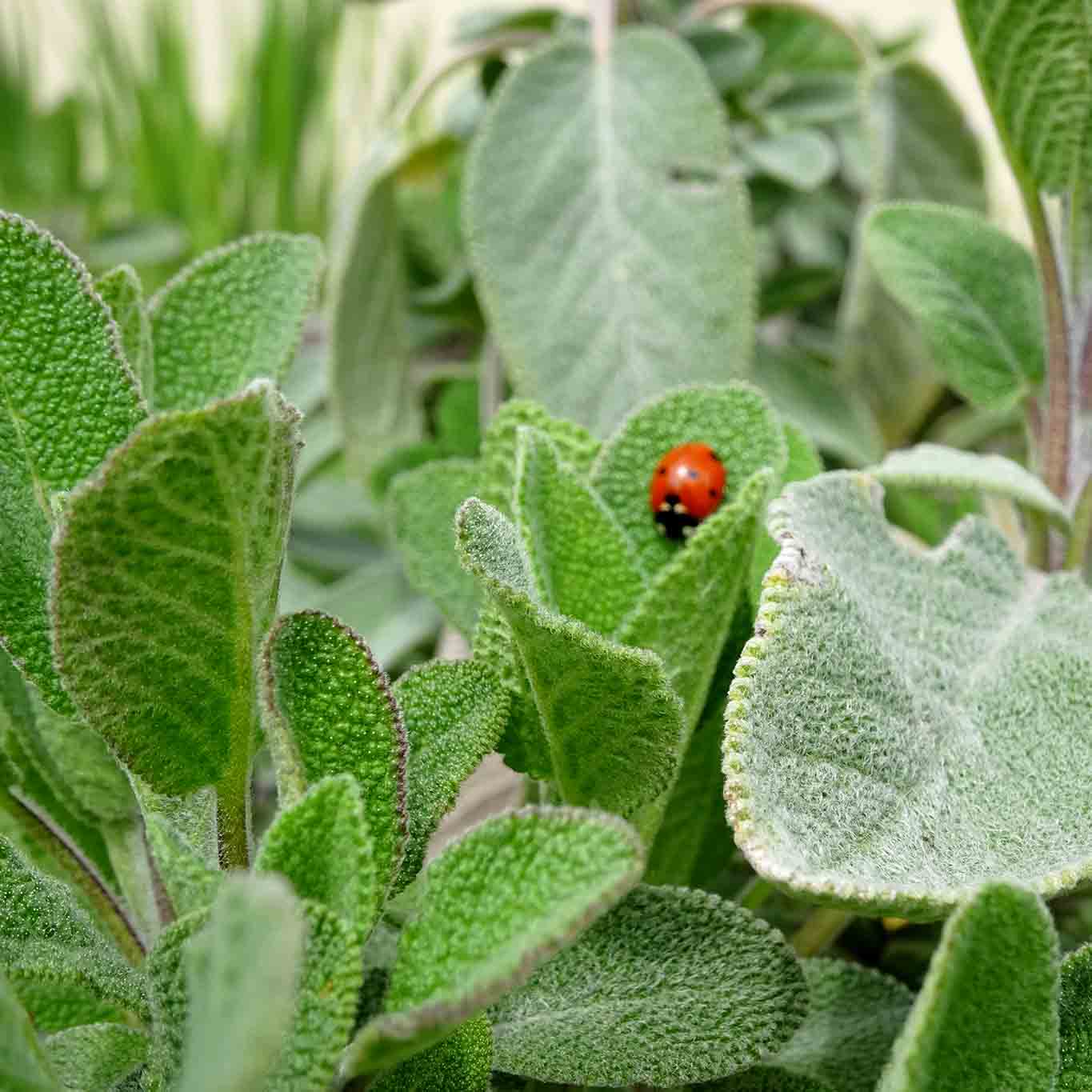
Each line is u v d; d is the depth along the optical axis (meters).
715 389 0.18
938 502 0.23
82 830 0.18
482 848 0.14
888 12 0.55
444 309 0.29
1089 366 0.20
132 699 0.15
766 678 0.15
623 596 0.17
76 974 0.15
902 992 0.17
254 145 0.42
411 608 0.25
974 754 0.16
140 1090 0.15
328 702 0.15
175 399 0.18
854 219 0.36
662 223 0.24
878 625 0.17
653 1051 0.16
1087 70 0.18
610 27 0.25
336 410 0.26
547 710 0.16
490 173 0.24
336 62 0.44
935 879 0.15
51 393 0.16
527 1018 0.16
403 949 0.15
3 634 0.16
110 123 0.45
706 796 0.18
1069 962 0.16
